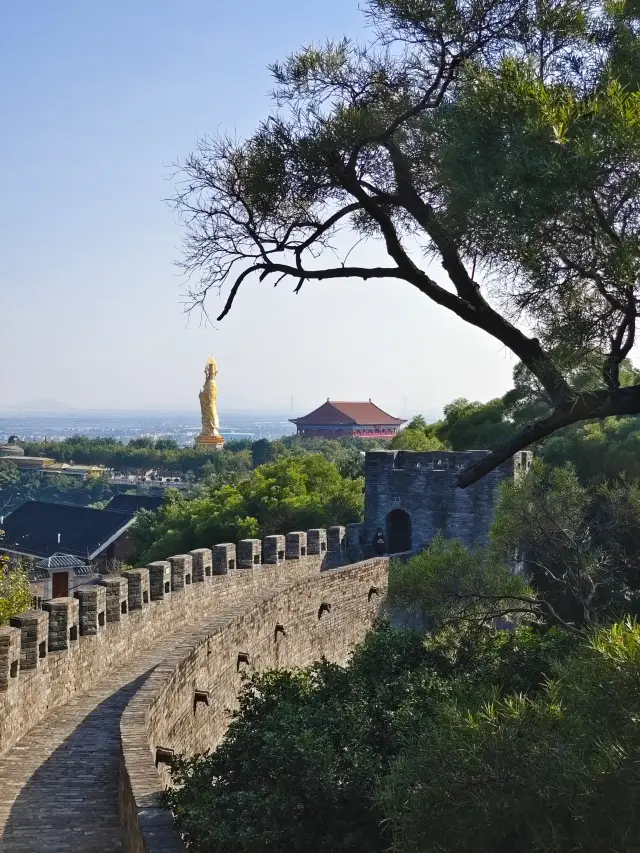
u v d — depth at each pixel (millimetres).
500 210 9242
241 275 12414
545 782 7285
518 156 8852
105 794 14359
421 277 11609
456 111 10266
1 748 16312
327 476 58469
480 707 8422
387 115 11977
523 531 24797
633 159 8578
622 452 44125
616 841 6816
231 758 14031
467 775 7672
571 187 8695
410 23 11242
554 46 10820
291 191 12445
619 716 7332
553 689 8289
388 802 8328
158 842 9898
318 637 29188
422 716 14602
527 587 24125
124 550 82438
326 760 13117
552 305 11148
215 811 12195
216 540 54594
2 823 13227
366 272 11945
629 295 10055
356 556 41562
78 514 88750
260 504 55031
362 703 15789
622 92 9141
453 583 24500
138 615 24609
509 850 7543
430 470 41125
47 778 15125
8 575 29359
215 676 20656
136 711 14617
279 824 12281
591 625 17141
